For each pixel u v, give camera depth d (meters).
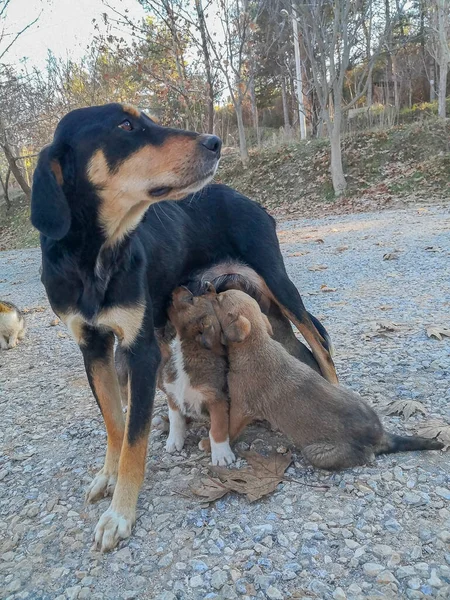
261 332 0.64
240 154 4.66
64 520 0.58
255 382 0.62
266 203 4.02
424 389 0.77
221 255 0.81
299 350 0.85
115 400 0.64
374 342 0.98
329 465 0.59
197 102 3.05
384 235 2.33
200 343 0.63
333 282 1.59
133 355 0.59
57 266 0.60
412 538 0.48
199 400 0.64
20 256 3.58
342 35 3.81
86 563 0.50
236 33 2.97
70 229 0.59
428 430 0.64
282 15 4.34
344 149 4.14
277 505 0.55
